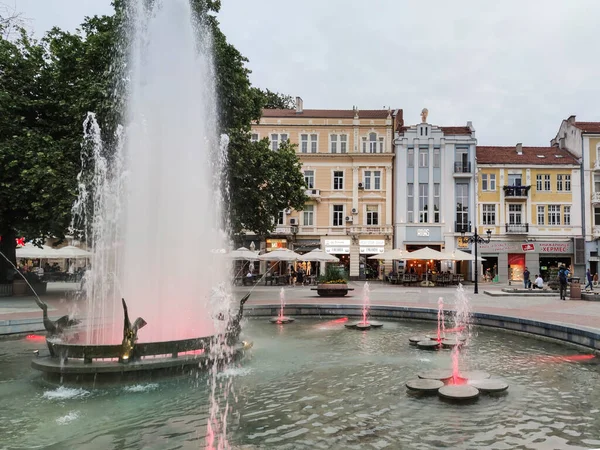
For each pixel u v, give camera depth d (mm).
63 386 7297
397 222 43906
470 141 43531
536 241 42969
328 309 17141
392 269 43312
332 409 6441
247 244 43594
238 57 23172
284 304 17438
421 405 6613
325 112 46656
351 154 44156
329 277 23828
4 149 18672
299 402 6742
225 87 21312
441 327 14539
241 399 6863
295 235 44375
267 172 24688
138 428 5688
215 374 8227
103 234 14281
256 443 5230
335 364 9195
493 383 7480
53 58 22094
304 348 10891
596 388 7531
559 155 45281
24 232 21734
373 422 5918
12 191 19016
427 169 44031
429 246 43688
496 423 5883
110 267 13539
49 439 5352
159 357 7789
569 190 43469
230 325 9273
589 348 10484
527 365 9234
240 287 32844
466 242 42844
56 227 19922
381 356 10008
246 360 9367
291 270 40469
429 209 43719
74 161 18938
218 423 5867
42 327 12852
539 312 15500
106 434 5500
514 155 45312
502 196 43625
